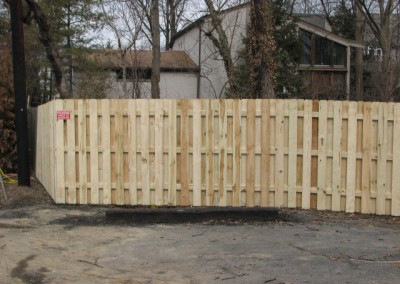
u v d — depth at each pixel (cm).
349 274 569
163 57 3158
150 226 809
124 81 2347
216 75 2975
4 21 2219
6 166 1318
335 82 2780
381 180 859
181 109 895
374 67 3734
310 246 685
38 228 792
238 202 888
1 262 620
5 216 871
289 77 2370
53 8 2295
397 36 3378
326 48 2911
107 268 599
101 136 916
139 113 905
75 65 2506
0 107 1302
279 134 880
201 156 895
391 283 539
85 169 927
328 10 4047
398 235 748
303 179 877
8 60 1351
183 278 561
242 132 888
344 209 877
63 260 630
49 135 1031
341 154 870
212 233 758
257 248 676
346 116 865
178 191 902
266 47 1372
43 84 2517
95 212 895
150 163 907
